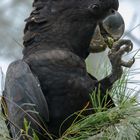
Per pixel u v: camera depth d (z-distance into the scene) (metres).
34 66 11.12
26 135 10.38
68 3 11.50
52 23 11.46
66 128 11.04
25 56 11.38
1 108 11.05
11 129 10.77
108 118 10.23
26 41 11.48
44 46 11.37
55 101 11.05
